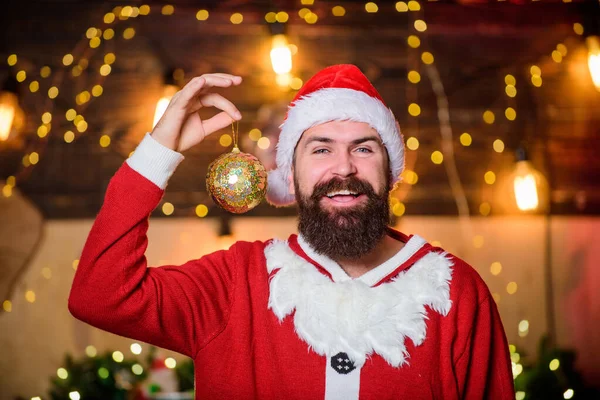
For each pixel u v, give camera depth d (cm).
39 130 362
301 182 157
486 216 367
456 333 153
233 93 369
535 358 358
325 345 143
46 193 360
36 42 367
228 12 374
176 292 145
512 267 364
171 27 372
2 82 362
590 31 343
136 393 291
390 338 145
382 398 142
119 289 136
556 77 378
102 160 364
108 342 351
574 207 370
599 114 376
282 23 330
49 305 352
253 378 146
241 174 155
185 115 145
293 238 165
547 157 373
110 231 136
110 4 372
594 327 363
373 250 160
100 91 367
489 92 376
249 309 151
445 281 156
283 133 167
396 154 166
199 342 148
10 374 346
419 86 373
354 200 153
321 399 142
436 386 147
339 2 376
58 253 356
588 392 357
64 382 302
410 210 365
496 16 379
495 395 159
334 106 158
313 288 150
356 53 374
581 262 367
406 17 377
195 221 360
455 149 371
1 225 354
